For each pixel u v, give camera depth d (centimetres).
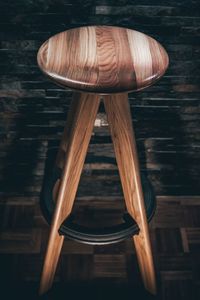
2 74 200
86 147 145
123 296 212
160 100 212
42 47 134
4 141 229
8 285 215
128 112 137
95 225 246
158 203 260
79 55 128
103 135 227
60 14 181
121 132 140
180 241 240
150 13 182
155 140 230
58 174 192
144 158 239
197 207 259
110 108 135
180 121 222
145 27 186
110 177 249
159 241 240
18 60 195
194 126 224
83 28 144
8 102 211
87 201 260
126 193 159
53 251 182
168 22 184
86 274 222
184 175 248
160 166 243
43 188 185
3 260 227
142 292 214
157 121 221
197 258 232
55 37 138
